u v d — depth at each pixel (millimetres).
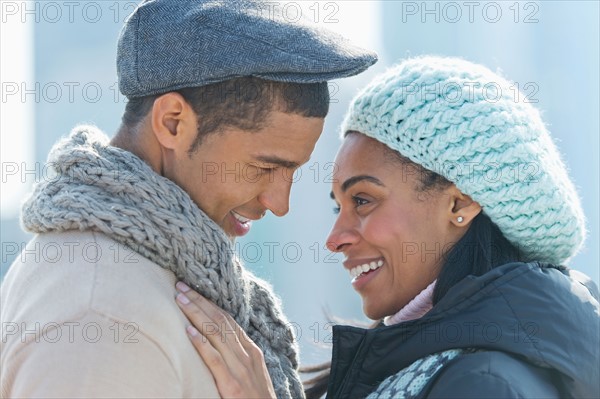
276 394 2939
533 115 3193
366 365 3096
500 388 2668
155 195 2713
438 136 3061
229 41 2766
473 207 3131
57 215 2682
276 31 2812
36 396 2438
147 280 2643
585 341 2869
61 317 2527
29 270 2766
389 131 3156
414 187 3188
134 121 2916
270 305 3168
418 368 2910
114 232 2658
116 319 2529
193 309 2715
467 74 3154
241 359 2760
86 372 2443
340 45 2883
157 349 2559
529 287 2908
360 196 3293
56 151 2842
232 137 2832
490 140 3023
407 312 3260
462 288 2938
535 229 3096
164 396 2531
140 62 2820
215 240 2811
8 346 2639
